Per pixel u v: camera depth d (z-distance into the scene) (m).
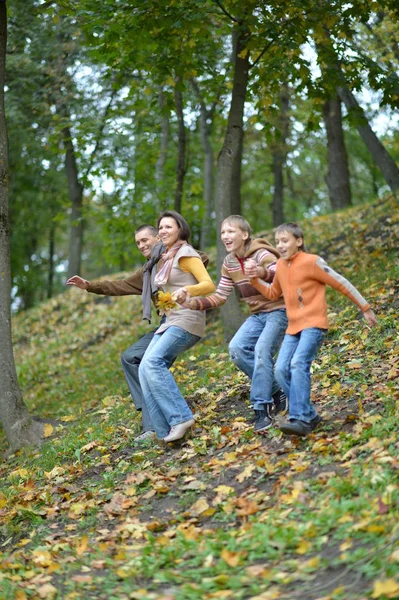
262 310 6.08
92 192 13.87
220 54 12.69
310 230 15.49
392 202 13.82
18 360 15.87
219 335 11.12
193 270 6.09
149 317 6.73
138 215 14.70
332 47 10.00
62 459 7.23
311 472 4.94
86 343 15.20
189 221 16.08
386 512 4.07
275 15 9.23
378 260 11.16
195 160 23.08
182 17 8.73
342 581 3.58
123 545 4.78
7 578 4.59
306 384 5.40
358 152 26.09
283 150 21.81
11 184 22.72
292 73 9.83
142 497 5.54
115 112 13.20
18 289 28.64
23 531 5.72
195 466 5.80
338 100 15.12
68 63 15.36
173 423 6.12
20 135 17.42
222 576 3.87
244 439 5.98
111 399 9.35
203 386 8.03
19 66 15.34
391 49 14.45
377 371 6.61
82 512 5.64
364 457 4.86
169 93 10.53
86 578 4.30
